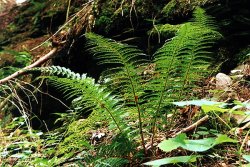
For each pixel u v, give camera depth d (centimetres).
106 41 210
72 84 217
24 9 654
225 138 119
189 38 209
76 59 464
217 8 367
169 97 230
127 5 431
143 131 250
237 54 353
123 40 430
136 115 236
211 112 242
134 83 219
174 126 263
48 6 595
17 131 391
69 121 369
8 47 611
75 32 455
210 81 314
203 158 223
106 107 220
